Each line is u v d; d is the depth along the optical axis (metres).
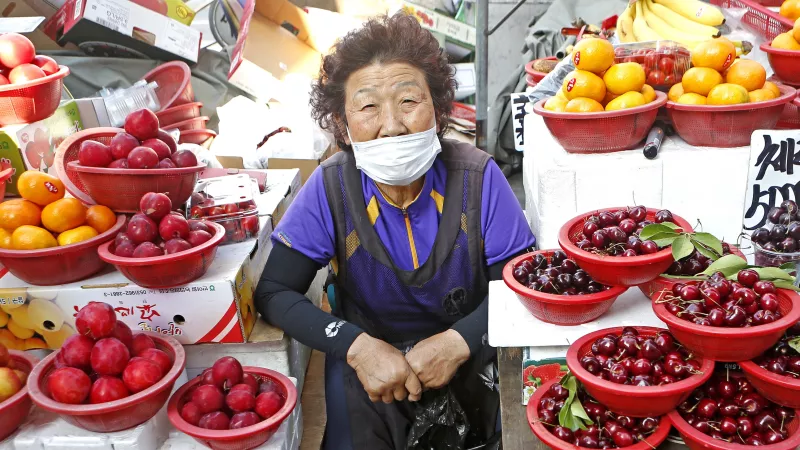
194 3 4.65
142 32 3.80
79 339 1.64
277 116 3.48
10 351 1.82
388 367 1.82
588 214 1.72
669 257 1.49
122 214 2.00
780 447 1.24
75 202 1.91
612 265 1.48
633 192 1.99
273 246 2.08
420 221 2.00
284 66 3.82
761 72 1.97
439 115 2.03
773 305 1.30
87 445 1.65
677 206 2.01
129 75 3.87
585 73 2.01
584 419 1.37
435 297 2.04
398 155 1.82
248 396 1.68
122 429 1.65
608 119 1.93
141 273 1.78
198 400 1.68
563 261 1.67
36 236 1.85
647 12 2.83
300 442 1.99
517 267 1.69
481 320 1.92
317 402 2.19
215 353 2.01
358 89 1.83
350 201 2.00
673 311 1.37
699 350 1.33
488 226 2.00
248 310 1.99
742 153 1.94
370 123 1.84
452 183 2.01
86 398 1.61
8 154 2.15
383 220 2.00
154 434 1.72
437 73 1.91
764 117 1.94
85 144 1.91
